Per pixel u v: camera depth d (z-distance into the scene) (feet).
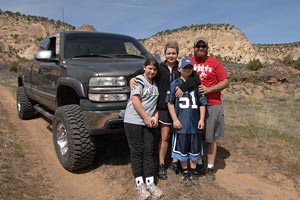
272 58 378.32
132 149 13.14
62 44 18.86
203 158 17.31
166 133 13.85
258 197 13.19
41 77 21.04
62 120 15.62
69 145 15.12
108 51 19.30
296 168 16.01
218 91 13.98
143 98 12.84
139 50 20.30
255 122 32.12
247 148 19.13
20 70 27.73
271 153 18.26
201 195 12.93
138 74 13.55
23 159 17.33
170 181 13.96
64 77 16.46
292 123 35.37
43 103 21.86
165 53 13.85
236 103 54.39
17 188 13.64
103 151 18.16
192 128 13.34
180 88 13.07
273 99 66.95
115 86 14.58
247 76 90.12
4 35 281.13
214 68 14.03
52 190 14.24
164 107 13.52
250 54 335.06
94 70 14.88
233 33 344.08
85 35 19.85
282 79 89.56
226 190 13.64
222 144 19.94
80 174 15.84
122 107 14.61
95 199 13.55
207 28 349.61
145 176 13.12
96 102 14.49
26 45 278.26
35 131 23.67
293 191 13.91
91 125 14.51
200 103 13.47
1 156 16.85
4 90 48.70
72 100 18.08
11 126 24.53
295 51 370.73
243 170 16.01
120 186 14.01
